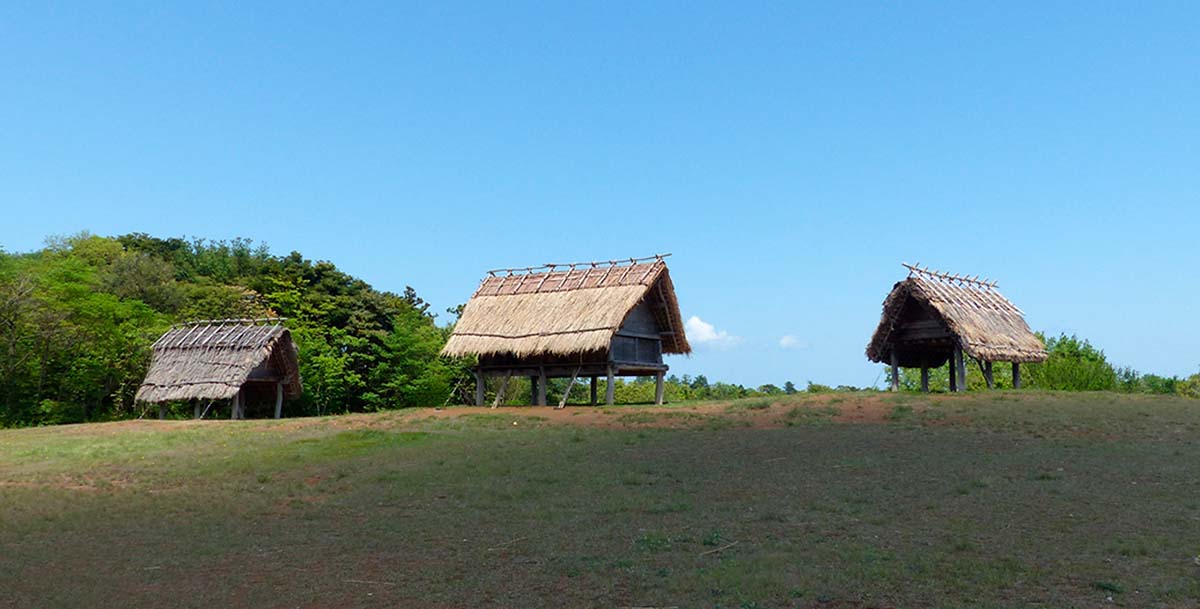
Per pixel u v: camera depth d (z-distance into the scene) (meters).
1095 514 10.52
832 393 25.61
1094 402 21.33
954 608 7.35
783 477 13.50
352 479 14.74
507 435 19.75
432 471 15.16
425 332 44.44
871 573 8.33
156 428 24.12
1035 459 14.37
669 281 27.98
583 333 25.41
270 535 10.98
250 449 19.12
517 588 8.38
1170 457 14.39
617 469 14.75
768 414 21.14
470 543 10.23
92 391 36.16
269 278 48.97
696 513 11.33
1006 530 9.89
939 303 25.09
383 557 9.74
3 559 10.08
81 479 15.77
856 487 12.51
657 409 23.36
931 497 11.68
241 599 8.35
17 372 34.69
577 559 9.27
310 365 40.00
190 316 43.81
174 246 67.56
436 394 42.66
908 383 39.56
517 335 26.44
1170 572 8.20
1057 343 34.19
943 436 17.14
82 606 8.25
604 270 28.11
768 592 7.92
